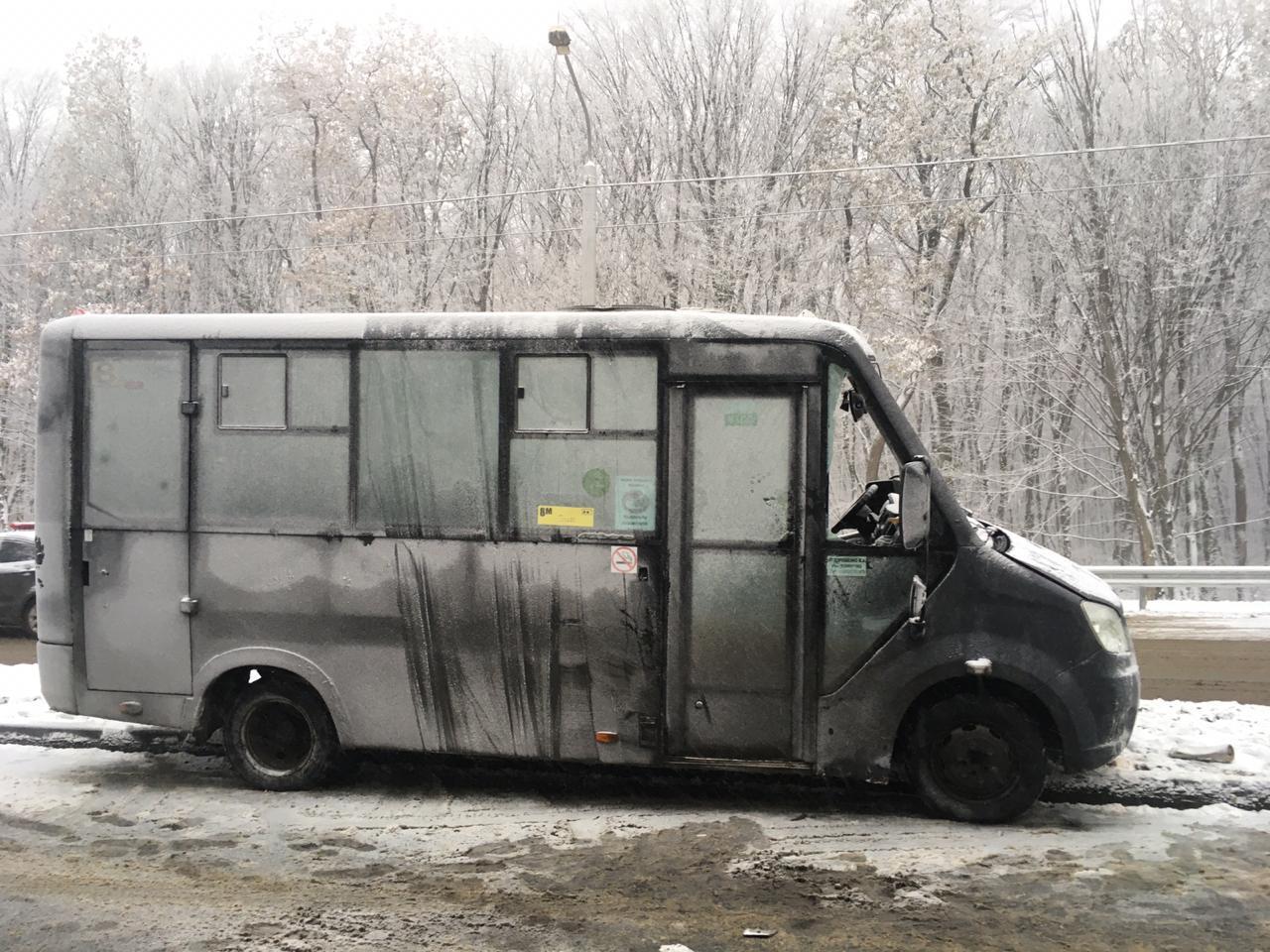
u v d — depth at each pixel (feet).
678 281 78.54
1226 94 83.25
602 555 18.37
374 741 19.29
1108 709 17.04
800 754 17.81
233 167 107.04
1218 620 44.06
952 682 17.97
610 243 81.20
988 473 93.25
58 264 101.76
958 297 87.76
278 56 99.50
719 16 88.38
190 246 104.78
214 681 19.97
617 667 18.34
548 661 18.57
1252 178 81.46
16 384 98.43
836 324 18.15
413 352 19.11
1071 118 87.25
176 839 17.46
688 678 18.12
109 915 14.35
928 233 84.84
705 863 16.15
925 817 18.17
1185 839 16.97
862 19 85.35
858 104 85.97
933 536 17.49
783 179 84.02
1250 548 116.67
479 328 18.89
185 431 19.88
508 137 98.58
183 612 19.80
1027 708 17.84
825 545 17.72
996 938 13.43
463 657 18.88
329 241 92.17
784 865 16.01
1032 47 83.25
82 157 105.29
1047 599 17.15
